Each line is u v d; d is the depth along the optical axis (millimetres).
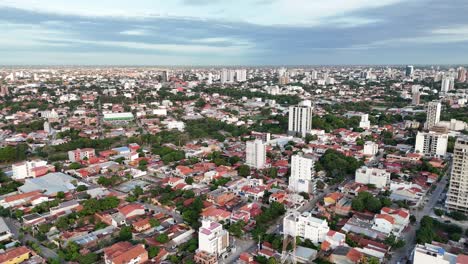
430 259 193500
